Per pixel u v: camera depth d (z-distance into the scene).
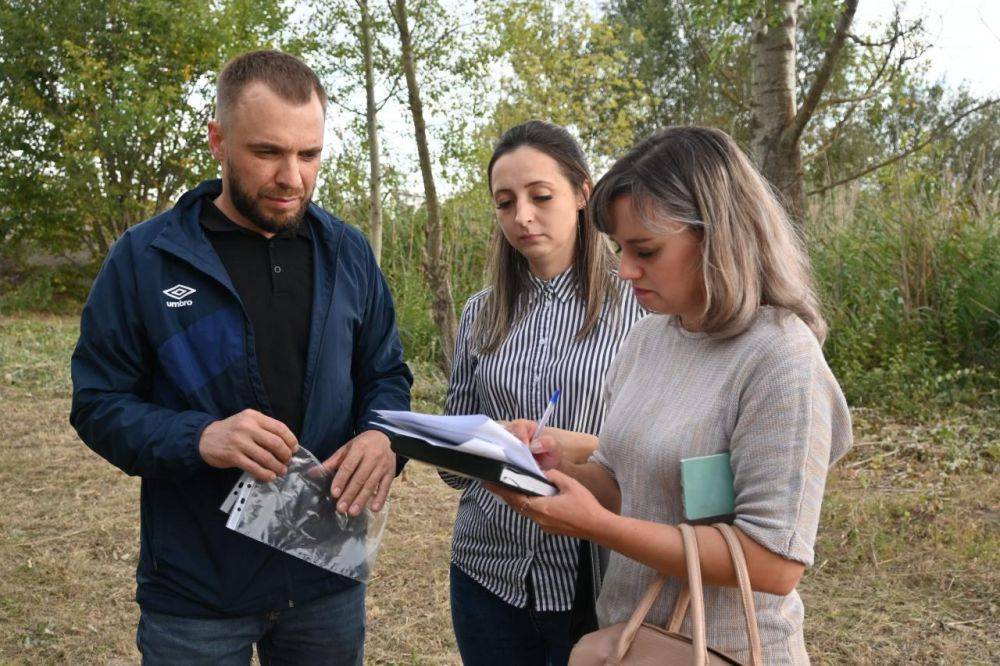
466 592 2.33
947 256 7.79
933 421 6.52
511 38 11.12
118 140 16.73
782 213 1.67
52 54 17.17
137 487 6.23
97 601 4.53
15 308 17.72
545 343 2.30
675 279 1.62
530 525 2.19
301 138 2.04
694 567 1.51
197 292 2.11
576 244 2.30
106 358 2.09
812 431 1.52
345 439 2.32
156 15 17.11
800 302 1.62
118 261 2.11
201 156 17.64
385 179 11.43
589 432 2.26
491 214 11.58
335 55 9.63
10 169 17.20
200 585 2.10
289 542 2.06
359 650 2.36
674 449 1.65
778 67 6.94
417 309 10.16
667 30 23.22
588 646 1.62
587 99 13.56
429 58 9.69
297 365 2.21
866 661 3.71
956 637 3.86
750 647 1.48
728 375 1.62
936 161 8.76
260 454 1.95
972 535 4.72
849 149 11.30
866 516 5.00
